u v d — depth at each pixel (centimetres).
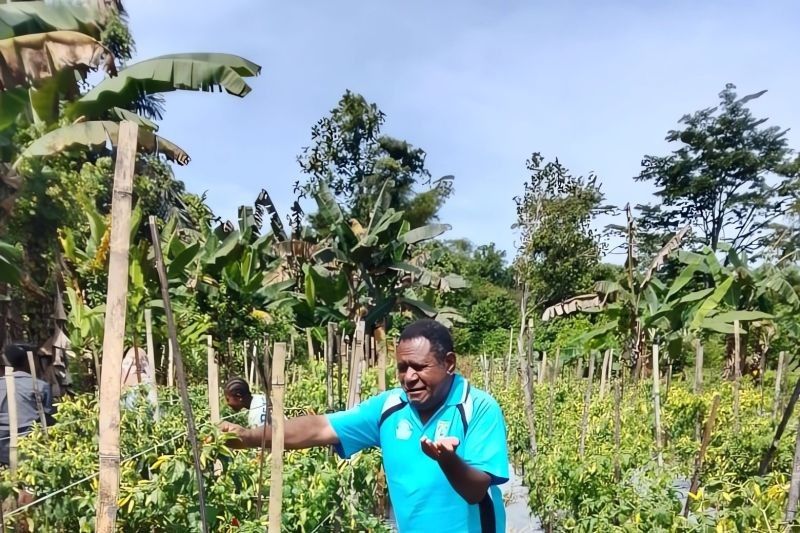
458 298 3094
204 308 1202
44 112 663
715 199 3969
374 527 457
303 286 1659
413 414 270
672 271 3031
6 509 367
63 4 561
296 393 777
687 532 404
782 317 1387
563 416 920
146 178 1623
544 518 661
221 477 381
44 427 469
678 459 689
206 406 655
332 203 1547
